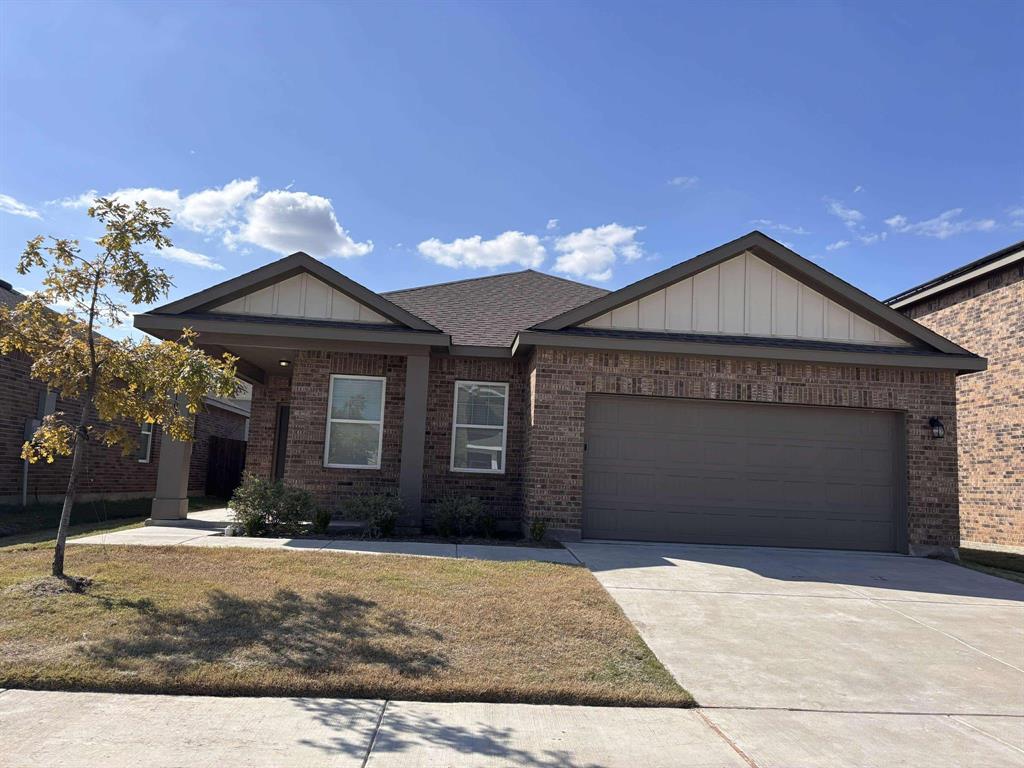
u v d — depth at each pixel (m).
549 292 16.88
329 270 12.46
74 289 7.37
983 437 15.48
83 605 6.46
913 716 5.18
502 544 10.91
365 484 13.08
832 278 12.38
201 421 21.89
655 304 12.51
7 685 4.97
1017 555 13.48
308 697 5.03
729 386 12.15
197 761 4.00
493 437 13.61
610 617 7.01
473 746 4.39
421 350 12.57
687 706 5.21
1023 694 5.71
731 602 8.01
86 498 17.88
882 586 9.25
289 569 8.12
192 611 6.45
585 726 4.78
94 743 4.18
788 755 4.43
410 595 7.25
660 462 12.20
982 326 15.59
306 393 13.20
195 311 12.52
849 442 12.36
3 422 15.26
